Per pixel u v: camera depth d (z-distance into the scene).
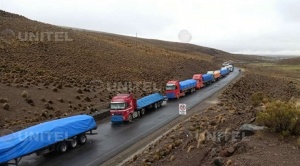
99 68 62.28
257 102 25.98
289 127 14.00
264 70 146.88
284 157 11.67
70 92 41.69
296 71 173.12
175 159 15.77
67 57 63.31
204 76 62.72
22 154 19.09
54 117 31.86
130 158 20.12
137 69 70.12
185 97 48.97
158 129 28.30
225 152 12.96
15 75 43.78
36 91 38.56
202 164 13.05
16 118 29.48
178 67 84.19
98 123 32.38
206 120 25.66
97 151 22.41
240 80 71.75
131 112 33.00
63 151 22.28
